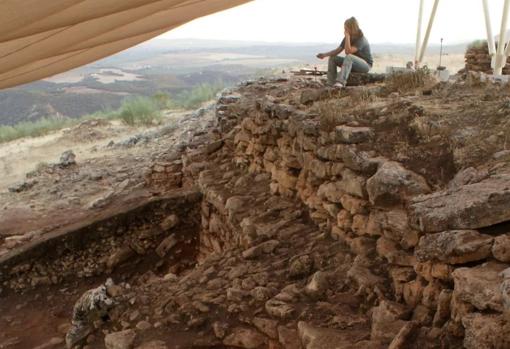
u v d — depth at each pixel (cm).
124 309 467
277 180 640
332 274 398
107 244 842
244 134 790
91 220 847
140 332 415
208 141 1044
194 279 489
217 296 433
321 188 495
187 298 443
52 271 816
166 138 1406
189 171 920
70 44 345
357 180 420
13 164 1546
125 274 830
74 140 1728
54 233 837
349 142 451
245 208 631
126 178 1144
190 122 1476
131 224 846
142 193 1007
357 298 361
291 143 604
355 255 418
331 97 621
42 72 449
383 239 381
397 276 338
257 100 730
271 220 567
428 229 289
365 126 477
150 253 847
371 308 346
